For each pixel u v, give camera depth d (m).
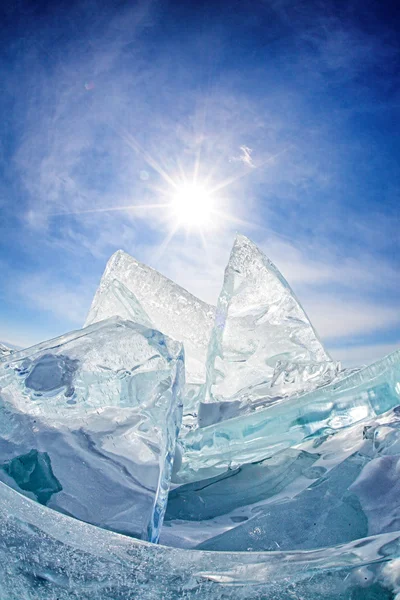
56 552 0.62
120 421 0.85
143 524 0.74
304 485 0.96
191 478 1.07
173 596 0.57
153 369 0.89
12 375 0.86
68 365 0.88
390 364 1.01
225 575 0.59
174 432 0.90
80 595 0.58
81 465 0.79
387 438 1.00
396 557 0.58
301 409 1.04
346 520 0.82
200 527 0.89
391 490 0.85
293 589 0.57
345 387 1.04
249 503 0.95
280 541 0.80
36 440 0.81
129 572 0.60
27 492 0.75
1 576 0.61
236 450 1.06
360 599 0.55
